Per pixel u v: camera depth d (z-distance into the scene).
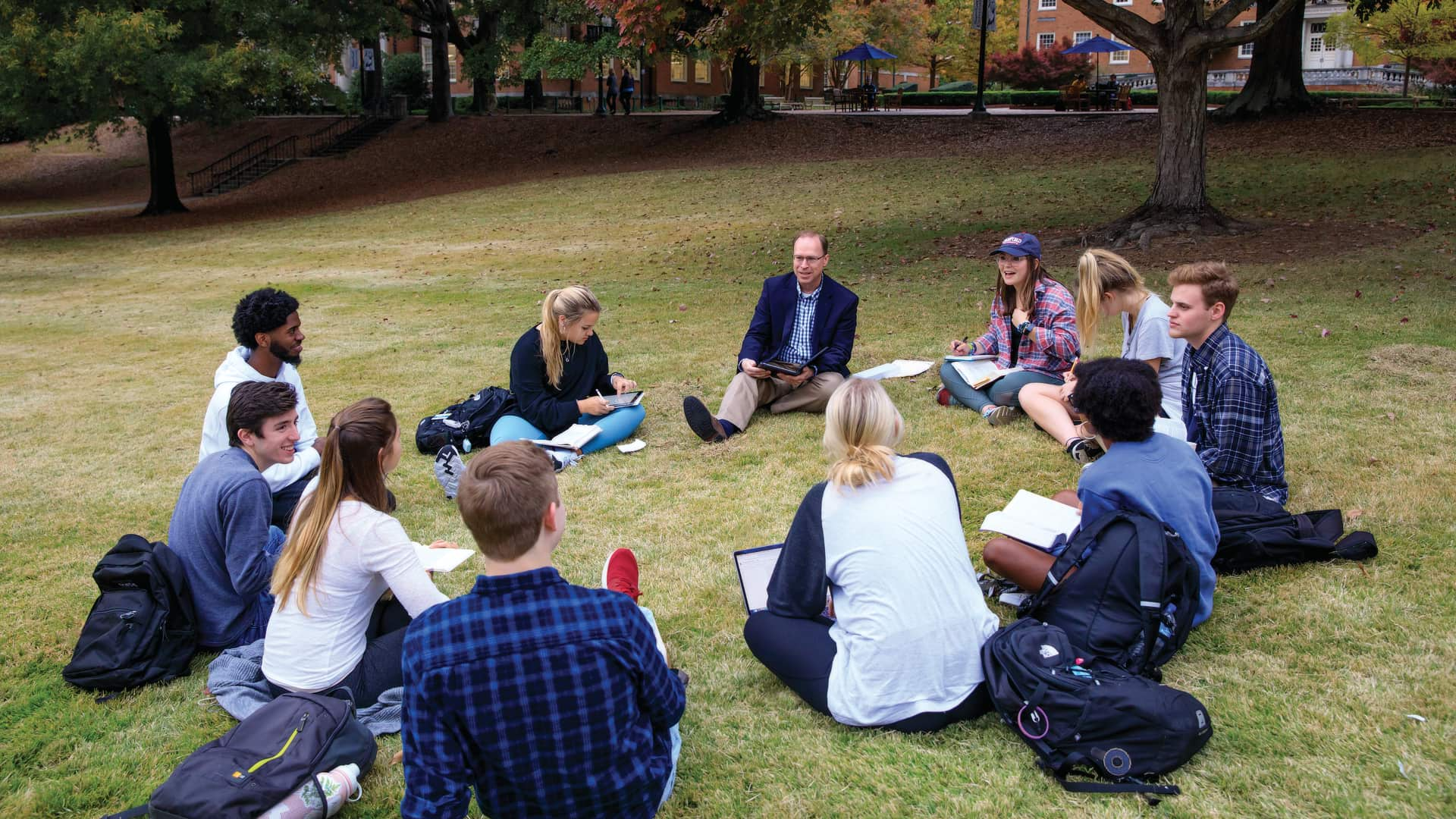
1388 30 32.50
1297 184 16.03
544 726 2.25
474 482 2.25
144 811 2.80
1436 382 6.39
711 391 7.31
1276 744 2.97
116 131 25.64
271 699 3.34
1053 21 51.44
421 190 26.55
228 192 30.28
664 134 29.64
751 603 3.75
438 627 2.22
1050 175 19.39
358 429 3.13
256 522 3.56
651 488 5.44
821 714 3.28
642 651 2.35
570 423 6.02
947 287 11.02
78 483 6.01
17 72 21.09
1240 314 8.66
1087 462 5.34
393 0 28.81
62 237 23.31
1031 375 6.08
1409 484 4.81
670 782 2.73
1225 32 12.23
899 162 22.88
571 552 4.62
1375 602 3.75
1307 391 6.37
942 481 3.15
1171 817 2.68
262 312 4.71
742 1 12.95
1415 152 17.27
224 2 23.33
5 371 9.48
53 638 4.04
